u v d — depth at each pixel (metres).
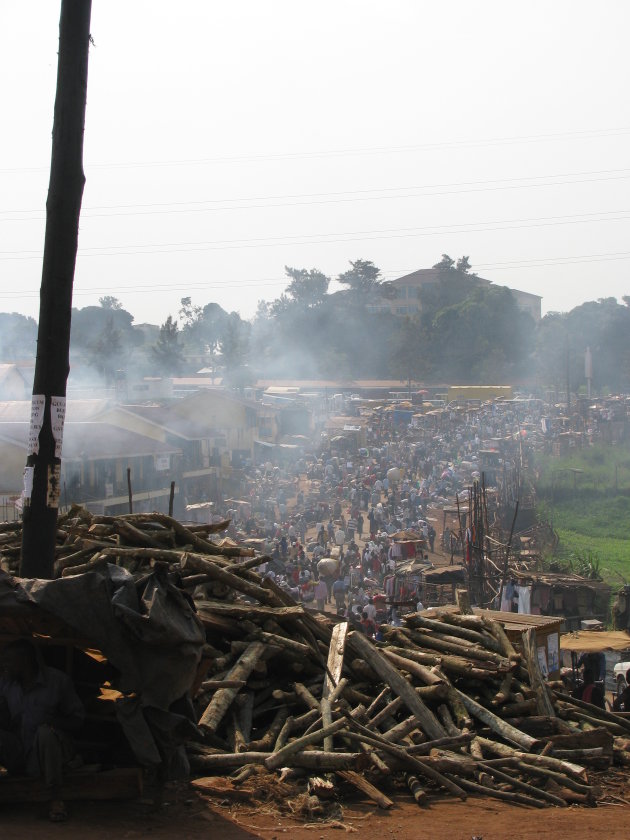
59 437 8.91
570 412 85.50
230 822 6.89
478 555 31.27
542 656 12.48
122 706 6.93
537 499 59.28
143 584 7.11
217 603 9.78
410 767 8.15
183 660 6.98
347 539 45.12
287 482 61.50
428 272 163.50
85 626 6.86
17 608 6.96
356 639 9.66
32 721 6.96
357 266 147.88
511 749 8.75
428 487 58.84
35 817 6.75
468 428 85.25
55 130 8.90
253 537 36.56
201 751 8.11
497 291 132.62
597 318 128.12
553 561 39.19
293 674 9.59
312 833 6.76
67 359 8.99
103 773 7.05
